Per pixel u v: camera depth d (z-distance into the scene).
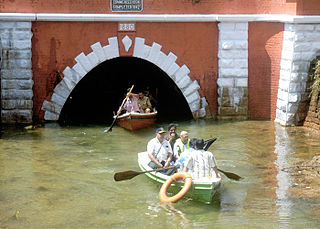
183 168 10.92
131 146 14.66
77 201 10.43
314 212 9.78
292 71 16.53
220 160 13.16
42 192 10.90
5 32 16.70
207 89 17.98
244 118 18.06
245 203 10.30
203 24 17.52
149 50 17.48
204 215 9.73
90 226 9.21
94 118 18.89
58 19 16.75
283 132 16.05
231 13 17.42
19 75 17.02
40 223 9.32
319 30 16.41
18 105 17.19
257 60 17.70
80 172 12.25
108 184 11.45
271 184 11.36
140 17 17.00
